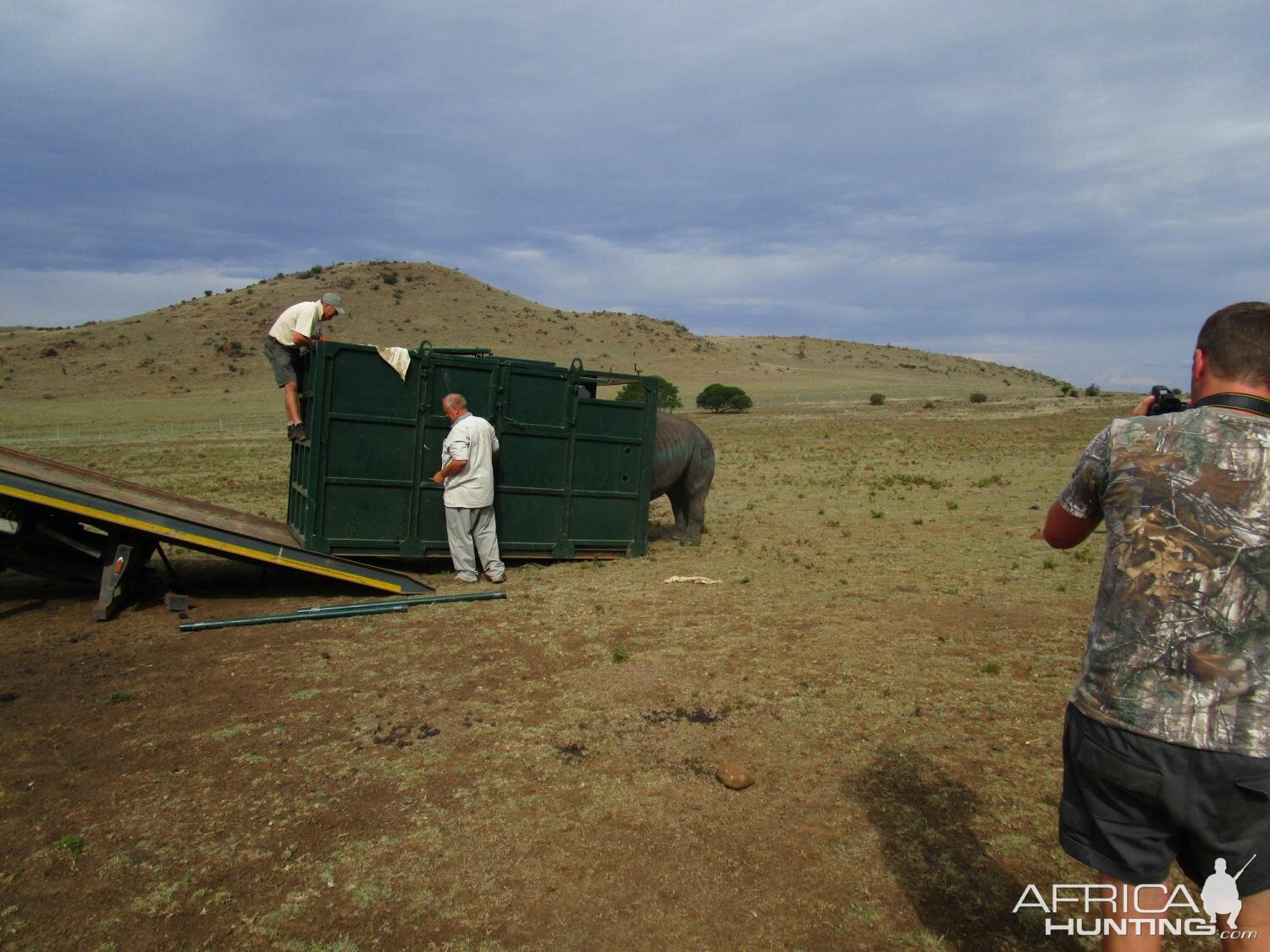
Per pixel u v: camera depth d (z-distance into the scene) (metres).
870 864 3.86
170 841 4.02
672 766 4.81
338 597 8.76
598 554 10.66
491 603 8.35
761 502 16.64
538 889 3.67
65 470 9.23
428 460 9.52
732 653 6.71
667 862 3.87
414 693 5.90
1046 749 4.98
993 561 10.36
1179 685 2.35
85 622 7.75
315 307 9.26
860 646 6.90
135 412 70.25
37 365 110.12
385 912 3.51
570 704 5.70
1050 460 25.75
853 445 34.25
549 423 10.16
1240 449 2.41
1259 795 2.29
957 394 99.19
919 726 5.32
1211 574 2.35
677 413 72.00
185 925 3.43
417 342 131.12
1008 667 6.40
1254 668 2.32
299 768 4.76
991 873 3.79
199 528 7.98
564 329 154.62
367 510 9.30
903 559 10.58
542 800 4.42
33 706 5.67
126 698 5.77
